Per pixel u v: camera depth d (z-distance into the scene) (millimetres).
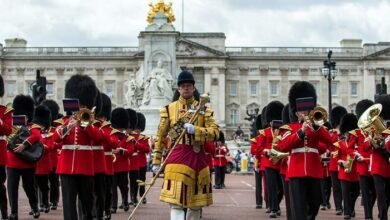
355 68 145875
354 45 153500
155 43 74250
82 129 15500
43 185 21531
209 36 144125
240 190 36594
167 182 12414
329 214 23062
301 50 146375
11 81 146000
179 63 143000
